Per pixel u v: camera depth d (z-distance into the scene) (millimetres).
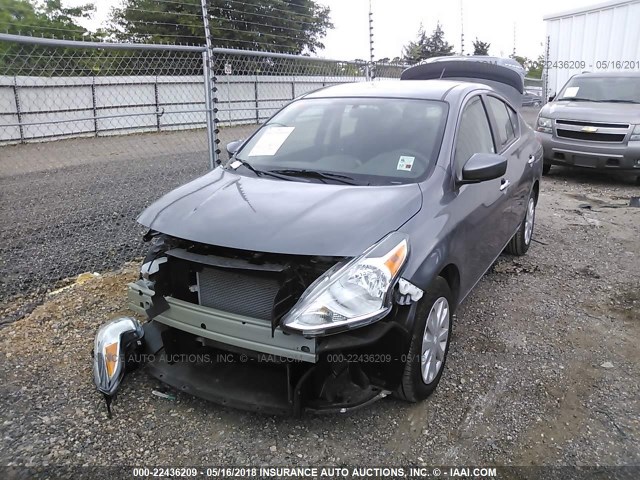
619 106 9375
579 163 9281
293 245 2619
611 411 3094
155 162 10805
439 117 3740
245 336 2684
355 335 2584
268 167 3662
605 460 2711
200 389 2912
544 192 8844
